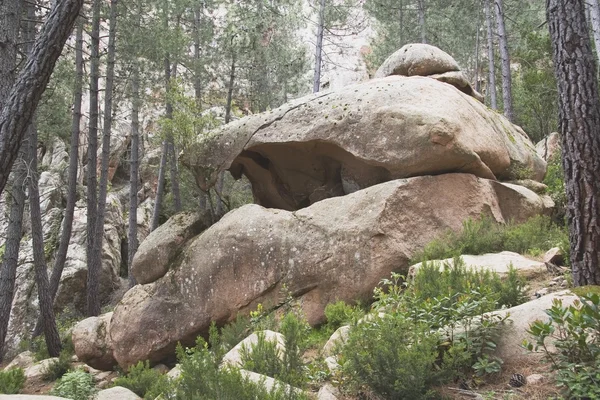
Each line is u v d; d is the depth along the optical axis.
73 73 16.67
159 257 11.31
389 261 8.74
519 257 8.00
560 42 5.86
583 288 5.18
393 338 4.65
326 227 9.37
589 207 5.56
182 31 19.27
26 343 16.97
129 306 11.21
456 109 10.13
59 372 12.31
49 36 5.25
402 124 9.70
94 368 12.16
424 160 9.47
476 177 9.97
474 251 8.71
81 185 25.28
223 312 10.02
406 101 10.09
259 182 13.36
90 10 17.27
